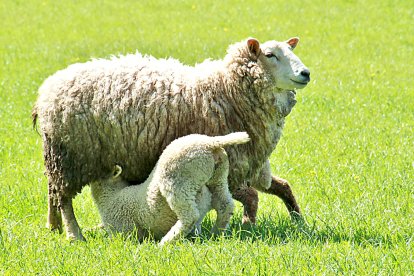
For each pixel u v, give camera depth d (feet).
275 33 124.26
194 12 145.48
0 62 106.52
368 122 71.51
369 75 94.63
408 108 77.00
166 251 37.76
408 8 142.31
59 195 44.32
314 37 121.39
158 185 40.73
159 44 115.75
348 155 60.39
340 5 146.82
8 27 135.85
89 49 113.39
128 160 43.57
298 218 45.68
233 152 43.29
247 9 145.48
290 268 34.50
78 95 43.06
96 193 44.57
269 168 46.93
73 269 35.99
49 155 44.24
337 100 80.94
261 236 40.55
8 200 50.11
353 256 35.96
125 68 43.78
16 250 39.14
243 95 43.98
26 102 82.07
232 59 44.29
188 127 43.19
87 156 43.45
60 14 146.72
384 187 50.31
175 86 43.37
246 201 44.32
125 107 42.73
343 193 50.37
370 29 126.41
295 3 149.89
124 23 137.28
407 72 96.48
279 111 44.55
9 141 66.85
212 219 46.55
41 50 114.73
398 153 59.82
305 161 59.36
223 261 35.70
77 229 44.24
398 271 33.99
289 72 43.52
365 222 42.55
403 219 42.93
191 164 39.65
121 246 39.83
